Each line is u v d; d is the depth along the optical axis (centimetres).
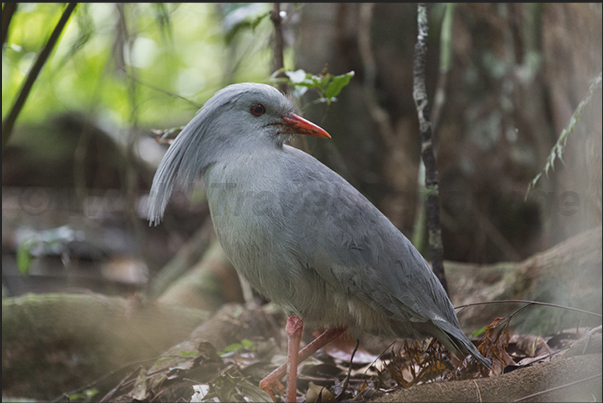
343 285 592
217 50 1741
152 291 1492
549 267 902
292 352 622
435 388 559
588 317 825
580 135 967
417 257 630
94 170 1909
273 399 655
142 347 953
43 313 942
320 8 1375
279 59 854
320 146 1284
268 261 591
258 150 609
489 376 604
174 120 1783
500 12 1277
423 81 757
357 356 808
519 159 1327
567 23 1116
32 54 1248
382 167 1438
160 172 635
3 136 826
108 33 1520
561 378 563
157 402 698
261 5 1112
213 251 1516
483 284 976
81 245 1641
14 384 895
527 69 1238
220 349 875
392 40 1427
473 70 1346
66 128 1902
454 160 1384
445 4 1223
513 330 872
